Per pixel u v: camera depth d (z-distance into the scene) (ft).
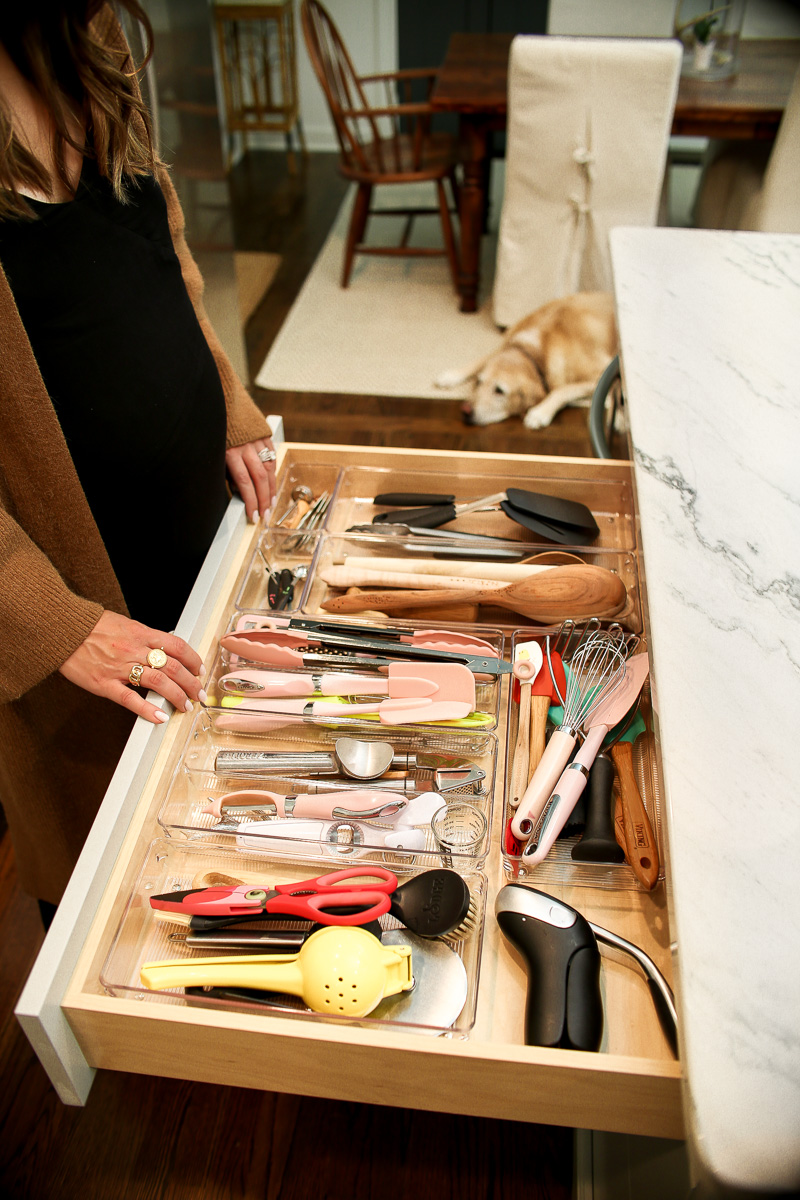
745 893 1.86
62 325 2.77
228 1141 3.88
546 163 9.14
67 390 2.89
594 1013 2.10
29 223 2.57
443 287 11.67
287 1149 3.85
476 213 10.32
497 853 2.56
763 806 2.01
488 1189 3.73
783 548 2.68
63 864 3.72
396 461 3.82
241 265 12.05
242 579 3.37
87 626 2.57
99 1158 3.84
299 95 15.24
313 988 2.11
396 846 2.46
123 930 2.30
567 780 2.53
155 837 2.54
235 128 14.42
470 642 2.96
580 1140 3.59
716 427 3.16
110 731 3.47
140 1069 2.22
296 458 3.89
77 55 2.47
